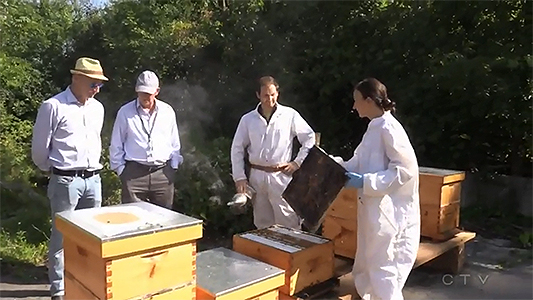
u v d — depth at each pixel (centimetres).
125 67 878
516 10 591
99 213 224
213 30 824
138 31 894
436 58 611
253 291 229
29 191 662
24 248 495
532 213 601
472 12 607
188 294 217
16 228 549
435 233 389
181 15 962
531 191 602
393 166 270
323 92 689
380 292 276
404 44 655
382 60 665
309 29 749
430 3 650
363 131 690
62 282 357
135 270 198
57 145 341
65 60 1088
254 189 389
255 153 384
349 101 695
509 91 559
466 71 563
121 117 381
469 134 636
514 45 573
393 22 682
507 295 389
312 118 716
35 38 1116
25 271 442
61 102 339
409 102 637
